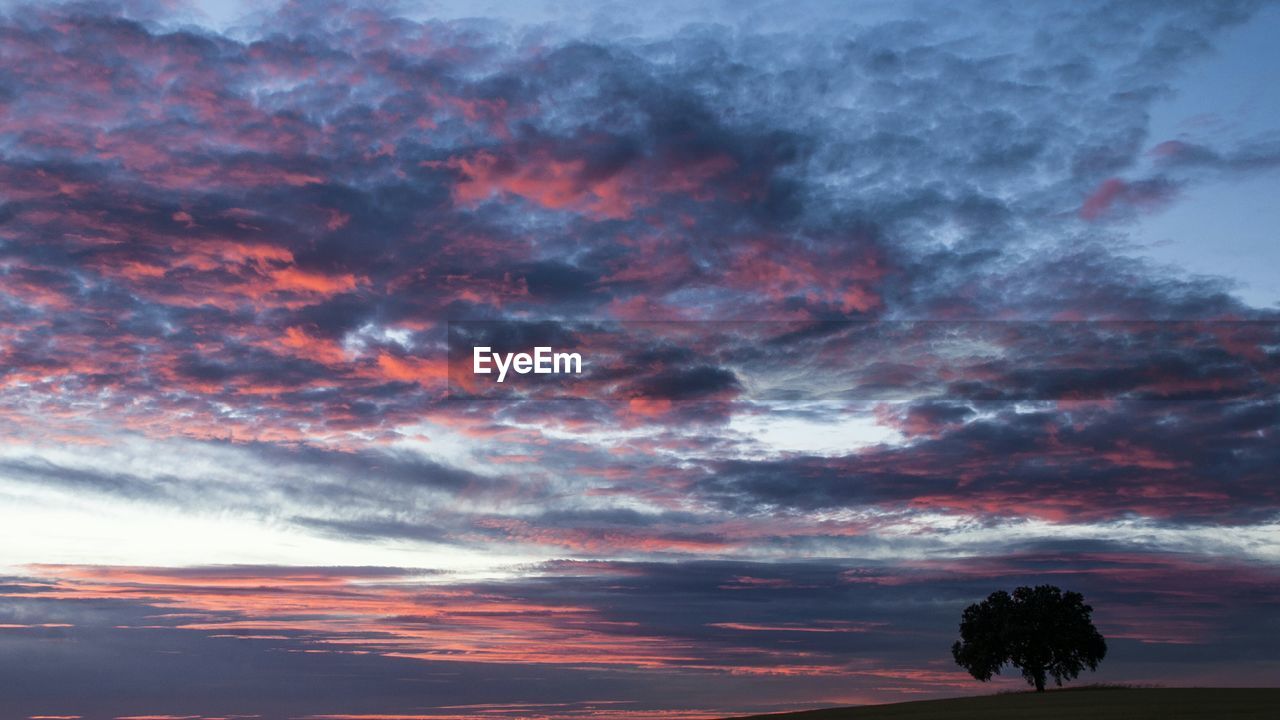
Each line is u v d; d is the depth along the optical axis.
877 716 72.56
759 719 84.31
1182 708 61.22
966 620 92.62
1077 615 89.25
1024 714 61.75
